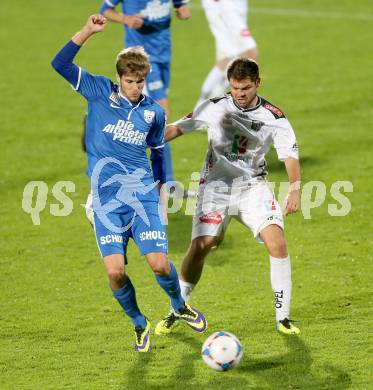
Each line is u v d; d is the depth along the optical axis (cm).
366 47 6700
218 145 2467
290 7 8281
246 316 2658
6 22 7675
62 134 4738
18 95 5531
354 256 3142
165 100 3775
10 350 2444
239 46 4694
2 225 3541
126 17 3622
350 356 2348
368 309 2681
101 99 2350
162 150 2453
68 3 8456
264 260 3144
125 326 2606
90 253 3247
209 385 2212
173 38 7131
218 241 2536
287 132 2438
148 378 2256
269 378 2241
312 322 2595
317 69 6103
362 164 4175
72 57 2316
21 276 3020
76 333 2558
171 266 2353
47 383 2233
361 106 5184
